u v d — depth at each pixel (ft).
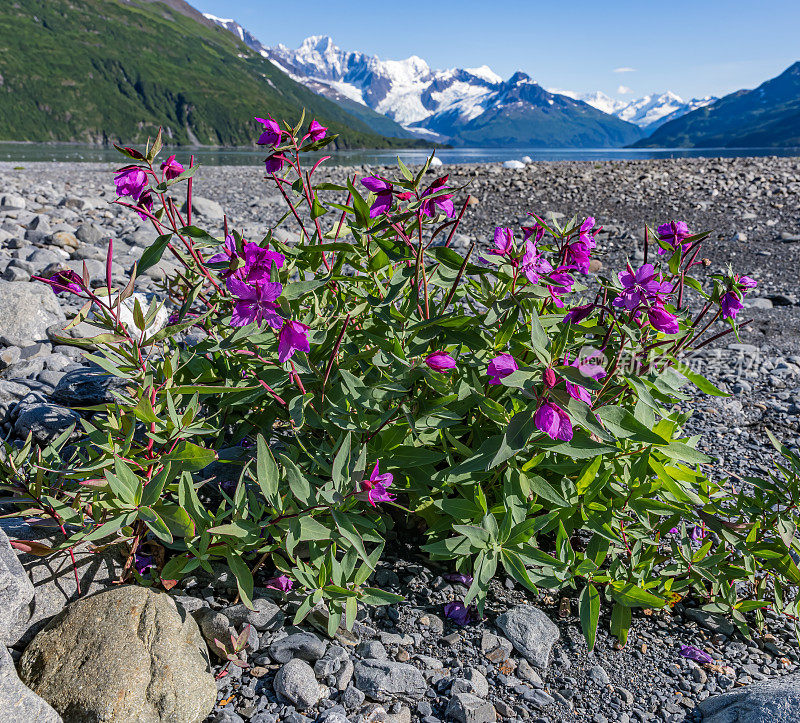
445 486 2.33
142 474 2.15
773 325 5.65
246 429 2.54
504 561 2.10
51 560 2.10
